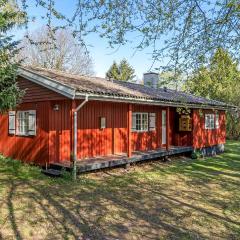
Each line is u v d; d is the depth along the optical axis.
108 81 15.85
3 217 6.43
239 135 28.31
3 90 9.83
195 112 17.02
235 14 4.68
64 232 5.76
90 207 7.30
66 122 11.93
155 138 16.42
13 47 10.27
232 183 10.37
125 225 6.21
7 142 13.25
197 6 4.95
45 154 11.27
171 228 6.10
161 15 5.08
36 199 7.80
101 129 13.26
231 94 23.23
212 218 6.74
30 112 12.00
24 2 4.91
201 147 17.64
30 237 5.50
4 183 9.39
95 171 11.54
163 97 14.16
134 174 11.46
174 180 10.65
